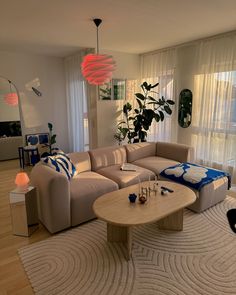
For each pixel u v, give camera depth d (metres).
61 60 5.77
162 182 2.81
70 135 6.06
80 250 2.25
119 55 5.12
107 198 2.37
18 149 5.18
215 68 4.05
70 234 2.51
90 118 5.19
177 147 3.91
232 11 2.79
